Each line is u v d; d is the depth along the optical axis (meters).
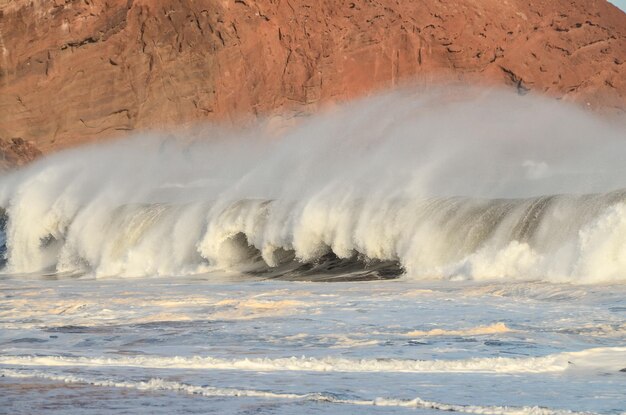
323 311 36.34
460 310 35.88
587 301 38.06
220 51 197.38
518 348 26.86
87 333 32.41
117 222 73.88
